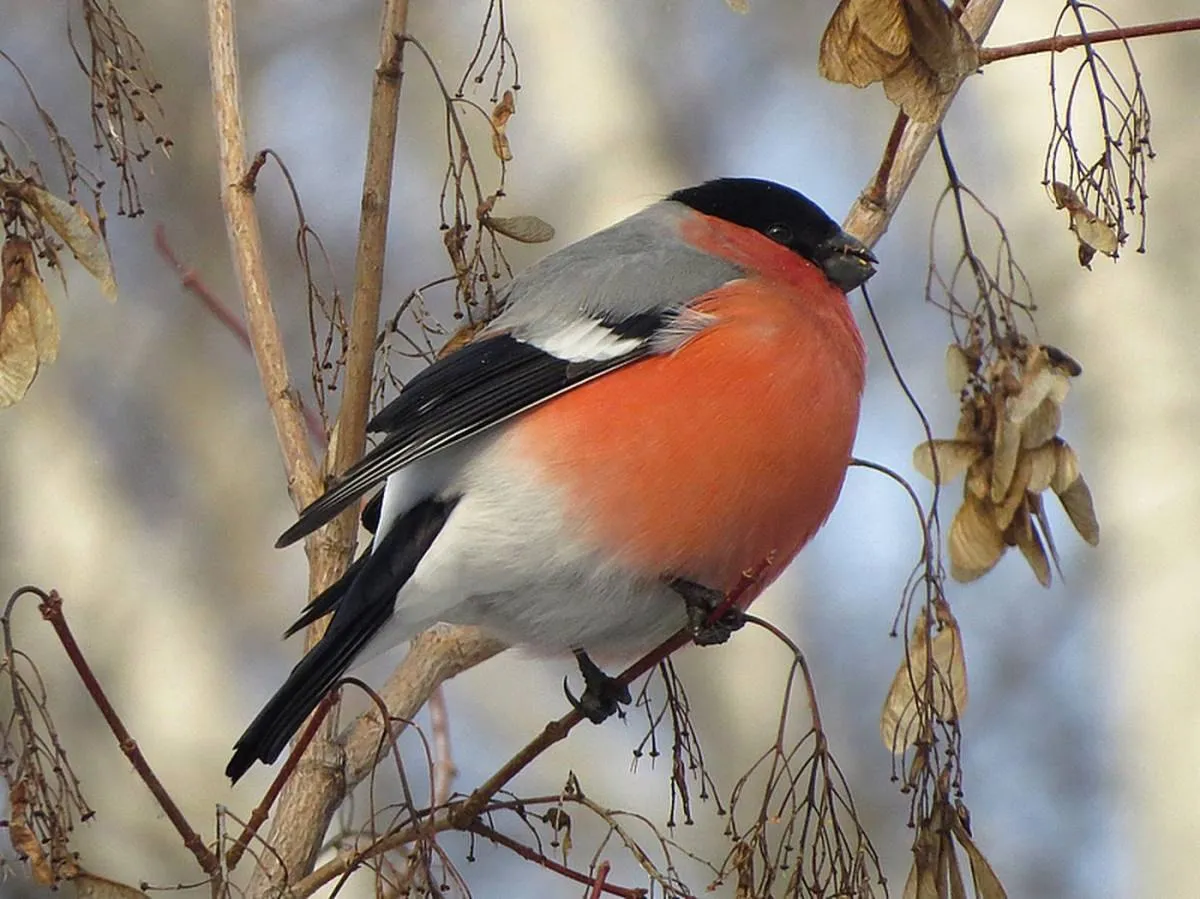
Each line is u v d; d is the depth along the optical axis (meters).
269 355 7.24
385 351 7.33
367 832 6.99
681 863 12.04
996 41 12.66
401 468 6.86
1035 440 6.90
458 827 6.12
